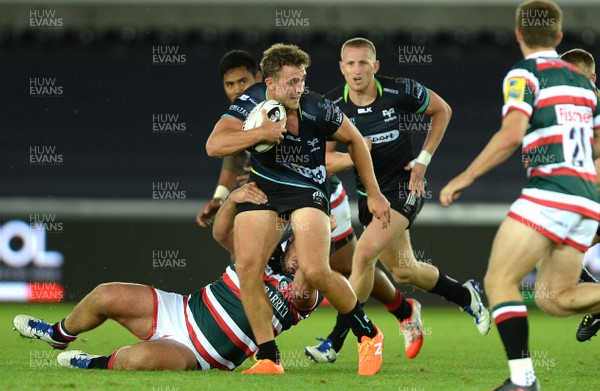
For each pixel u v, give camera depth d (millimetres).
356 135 21938
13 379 19984
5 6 65250
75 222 50781
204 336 21672
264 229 21172
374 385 19922
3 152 64125
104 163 64688
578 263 18875
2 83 66000
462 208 50969
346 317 21891
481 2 64812
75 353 22469
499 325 17797
